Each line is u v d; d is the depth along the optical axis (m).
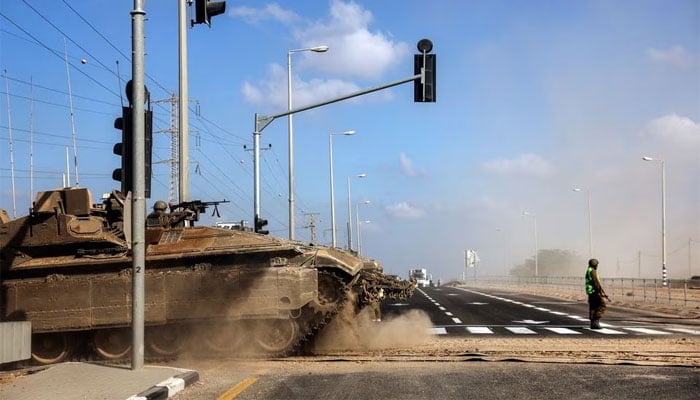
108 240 15.68
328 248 17.58
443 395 9.86
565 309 32.84
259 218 27.33
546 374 11.55
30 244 15.69
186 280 15.16
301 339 15.23
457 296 52.44
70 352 15.56
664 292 42.16
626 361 12.88
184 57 21.20
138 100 11.97
